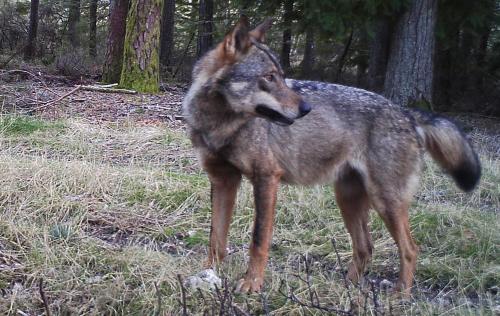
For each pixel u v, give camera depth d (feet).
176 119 20.65
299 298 10.43
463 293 11.32
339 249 12.67
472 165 12.05
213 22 43.01
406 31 24.76
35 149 15.97
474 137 22.33
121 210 13.19
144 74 27.55
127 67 27.58
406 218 11.62
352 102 11.62
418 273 12.06
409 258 11.50
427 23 24.68
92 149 16.34
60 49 43.55
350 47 41.06
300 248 12.48
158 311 9.84
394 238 11.56
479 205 15.31
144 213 13.25
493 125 26.45
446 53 32.32
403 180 11.56
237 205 13.62
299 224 13.52
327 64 45.37
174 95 27.40
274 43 47.39
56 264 11.02
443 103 32.22
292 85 11.51
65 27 52.06
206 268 11.21
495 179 16.56
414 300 11.16
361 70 40.78
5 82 26.45
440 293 11.43
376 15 24.35
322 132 11.40
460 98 31.91
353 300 10.47
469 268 12.04
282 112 10.62
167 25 43.11
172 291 10.49
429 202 14.88
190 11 54.08
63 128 17.67
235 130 10.80
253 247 10.85
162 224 12.95
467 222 13.76
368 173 11.55
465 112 30.45
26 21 49.57
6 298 10.14
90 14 57.11
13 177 13.48
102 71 31.96
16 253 11.27
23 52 43.83
